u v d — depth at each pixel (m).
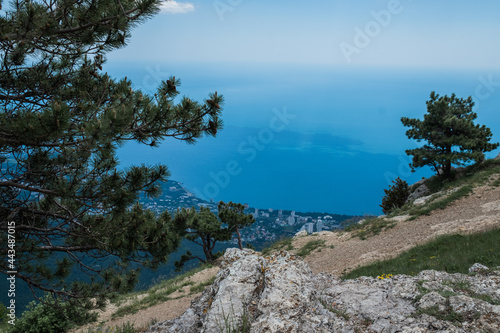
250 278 5.28
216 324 4.60
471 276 6.26
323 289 6.02
